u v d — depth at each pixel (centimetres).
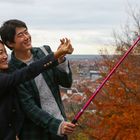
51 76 511
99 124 2094
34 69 479
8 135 491
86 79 2391
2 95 490
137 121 1966
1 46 496
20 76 480
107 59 2362
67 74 511
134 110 1984
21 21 517
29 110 499
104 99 2100
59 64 502
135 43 538
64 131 489
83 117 2173
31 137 504
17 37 509
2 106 490
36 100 509
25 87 506
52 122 492
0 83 480
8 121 492
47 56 483
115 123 1992
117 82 2066
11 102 494
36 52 521
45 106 510
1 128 489
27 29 518
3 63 497
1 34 515
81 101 2036
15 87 495
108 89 2077
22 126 501
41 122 496
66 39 481
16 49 514
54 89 514
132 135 1958
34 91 507
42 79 509
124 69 2073
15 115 498
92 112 2147
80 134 2322
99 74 2177
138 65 2083
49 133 511
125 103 2050
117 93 2069
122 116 2014
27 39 512
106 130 2102
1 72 499
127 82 2059
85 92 2059
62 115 518
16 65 511
